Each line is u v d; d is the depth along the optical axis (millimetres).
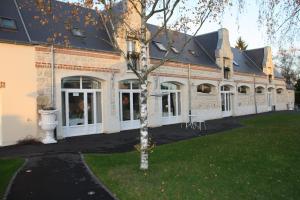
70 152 10656
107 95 16453
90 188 6910
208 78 24672
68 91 15117
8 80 12695
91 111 16188
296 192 6762
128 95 18156
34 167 8492
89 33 16359
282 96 39906
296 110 36781
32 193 6609
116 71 16891
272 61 36531
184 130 17641
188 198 6254
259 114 30000
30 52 13383
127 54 17391
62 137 14547
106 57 16406
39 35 13922
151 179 7363
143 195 6422
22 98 13039
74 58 14984
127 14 10820
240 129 17281
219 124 20750
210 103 24922
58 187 6961
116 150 11391
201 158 9562
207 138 13898
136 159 9570
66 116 14953
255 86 32531
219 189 6762
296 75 47062
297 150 10672
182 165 8641
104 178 7496
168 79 20734
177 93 22172
